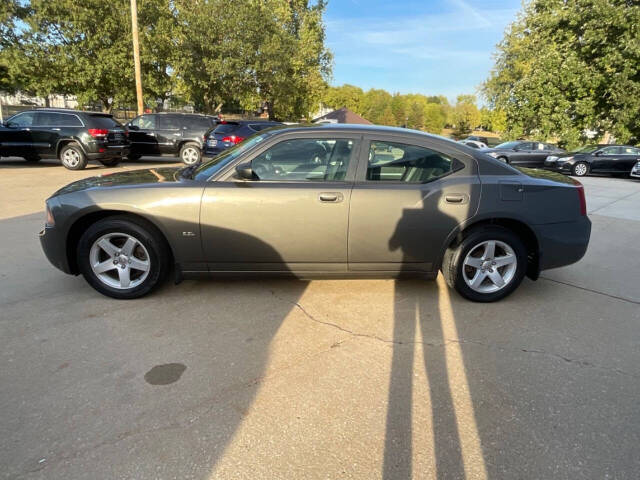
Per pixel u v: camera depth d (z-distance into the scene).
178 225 3.29
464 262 3.55
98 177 3.82
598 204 9.12
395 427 2.12
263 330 3.08
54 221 3.34
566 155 17.22
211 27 22.11
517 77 35.72
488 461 1.92
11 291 3.60
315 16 35.34
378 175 3.44
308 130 3.45
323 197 3.30
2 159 14.52
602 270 4.65
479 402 2.34
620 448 2.02
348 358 2.75
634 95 19.16
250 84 25.47
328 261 3.46
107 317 3.19
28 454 1.87
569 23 21.09
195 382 2.44
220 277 3.50
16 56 19.89
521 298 3.82
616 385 2.54
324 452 1.95
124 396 2.29
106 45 20.70
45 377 2.43
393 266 3.54
